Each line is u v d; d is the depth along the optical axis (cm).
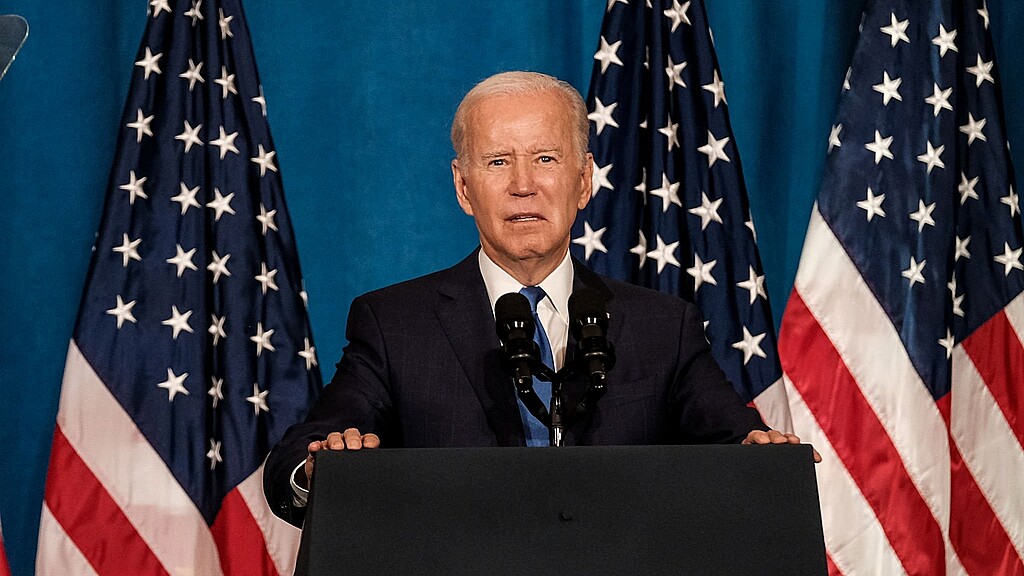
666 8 1558
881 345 1501
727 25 1667
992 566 1509
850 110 1548
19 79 1551
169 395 1431
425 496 649
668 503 656
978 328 1531
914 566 1470
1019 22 1669
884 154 1532
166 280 1445
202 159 1481
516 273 968
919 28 1563
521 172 923
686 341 966
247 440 1445
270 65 1616
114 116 1568
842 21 1662
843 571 1471
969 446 1525
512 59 1639
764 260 1638
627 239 1512
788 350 1511
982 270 1538
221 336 1459
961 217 1548
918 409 1487
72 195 1548
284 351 1470
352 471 652
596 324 793
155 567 1406
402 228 1611
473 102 950
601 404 911
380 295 991
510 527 645
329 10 1631
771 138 1658
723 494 661
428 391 927
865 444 1488
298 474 806
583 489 655
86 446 1409
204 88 1498
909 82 1550
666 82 1540
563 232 935
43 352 1527
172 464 1423
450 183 1625
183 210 1465
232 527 1438
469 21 1644
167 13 1511
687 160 1521
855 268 1513
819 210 1530
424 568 634
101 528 1402
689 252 1507
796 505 661
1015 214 1541
